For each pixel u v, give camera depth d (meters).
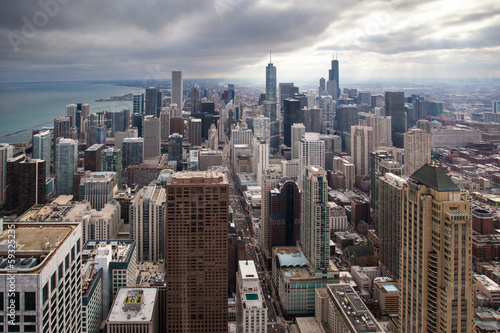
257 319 134.00
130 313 119.44
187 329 130.50
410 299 92.50
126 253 146.00
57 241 58.56
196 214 127.88
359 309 134.12
